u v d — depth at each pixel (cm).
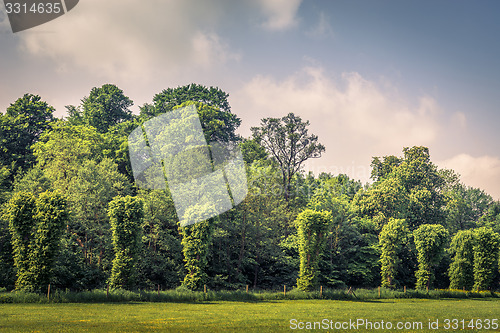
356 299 5322
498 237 7238
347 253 7412
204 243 5331
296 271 6819
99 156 7575
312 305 4403
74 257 5162
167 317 3181
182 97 8731
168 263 5841
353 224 7712
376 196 8469
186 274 5759
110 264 5466
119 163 7450
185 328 2703
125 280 4850
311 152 8438
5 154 8288
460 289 7100
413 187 9594
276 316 3378
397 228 6719
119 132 8438
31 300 4012
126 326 2712
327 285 6900
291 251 7125
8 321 2819
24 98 8938
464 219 10112
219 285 6094
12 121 8500
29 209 4616
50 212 4569
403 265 7800
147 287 5566
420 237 6875
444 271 7950
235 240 6606
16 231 4541
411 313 3772
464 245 7219
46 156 7106
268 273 6856
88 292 4291
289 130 8344
